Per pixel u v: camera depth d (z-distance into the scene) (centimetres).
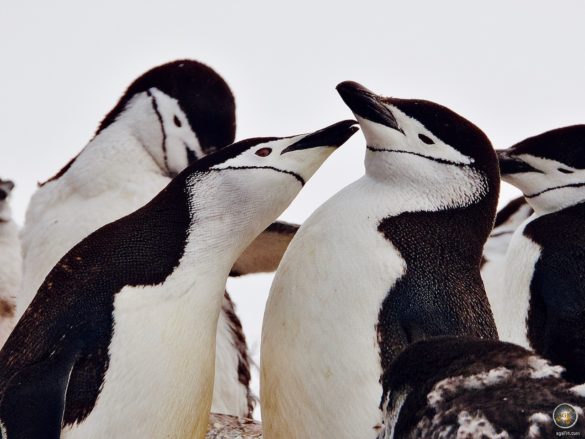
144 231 1127
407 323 1080
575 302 1241
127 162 1473
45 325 1077
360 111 1159
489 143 1173
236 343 1462
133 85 1538
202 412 1106
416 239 1120
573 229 1294
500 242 1620
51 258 1404
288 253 1141
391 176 1151
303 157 1163
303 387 1086
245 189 1145
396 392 923
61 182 1464
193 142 1508
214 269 1127
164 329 1081
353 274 1095
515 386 900
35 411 1031
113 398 1055
